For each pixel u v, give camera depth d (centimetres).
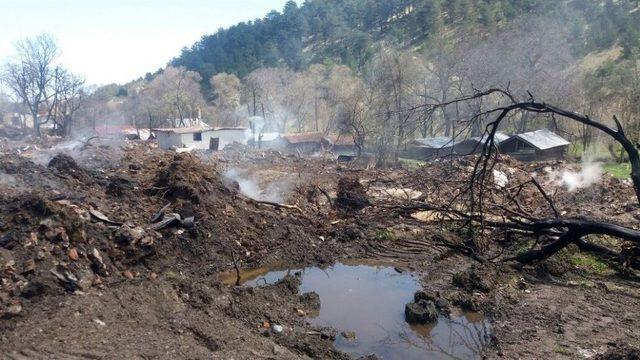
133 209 1103
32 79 4741
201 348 654
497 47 4288
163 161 1555
